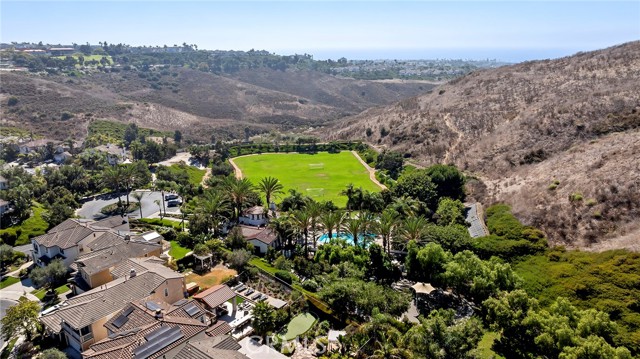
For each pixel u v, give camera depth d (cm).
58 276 5856
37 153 14950
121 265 5519
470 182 9919
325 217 7262
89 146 16500
